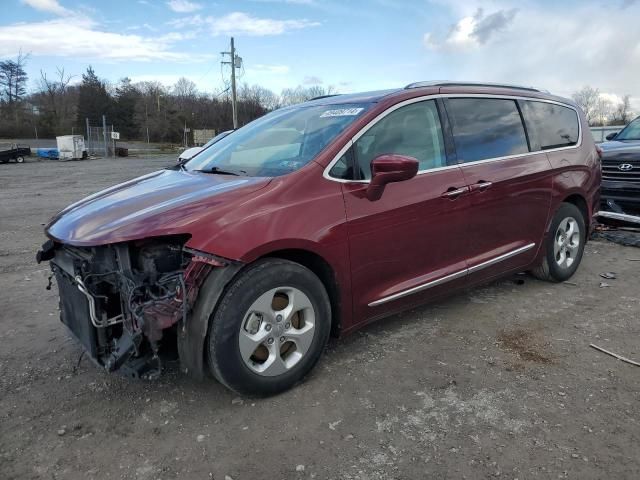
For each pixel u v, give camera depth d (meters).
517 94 4.71
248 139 4.15
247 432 2.82
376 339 3.92
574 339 3.88
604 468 2.48
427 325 4.16
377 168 3.24
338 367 3.50
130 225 2.85
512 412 2.95
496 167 4.24
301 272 3.12
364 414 2.96
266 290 2.98
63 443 2.77
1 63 80.00
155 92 91.75
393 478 2.46
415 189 3.66
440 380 3.31
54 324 4.43
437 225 3.80
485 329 4.07
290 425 2.88
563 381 3.28
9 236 8.53
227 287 2.89
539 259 4.84
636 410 2.95
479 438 2.73
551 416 2.90
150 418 2.98
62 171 28.83
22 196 15.23
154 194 3.30
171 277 2.86
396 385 3.26
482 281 4.32
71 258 3.18
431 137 3.90
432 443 2.70
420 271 3.79
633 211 7.30
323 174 3.29
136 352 2.76
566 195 4.92
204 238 2.83
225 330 2.86
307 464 2.57
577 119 5.38
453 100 4.13
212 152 4.29
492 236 4.27
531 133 4.71
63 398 3.21
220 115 76.69
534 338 3.90
